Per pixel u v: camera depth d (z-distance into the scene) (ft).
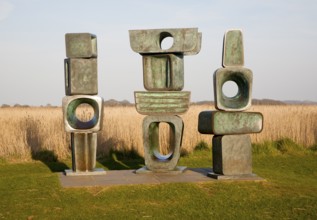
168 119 34.83
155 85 35.53
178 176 33.83
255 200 28.12
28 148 50.29
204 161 47.85
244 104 33.19
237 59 33.24
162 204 27.53
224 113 32.76
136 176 33.88
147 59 35.32
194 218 25.22
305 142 55.67
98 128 34.83
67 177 33.63
